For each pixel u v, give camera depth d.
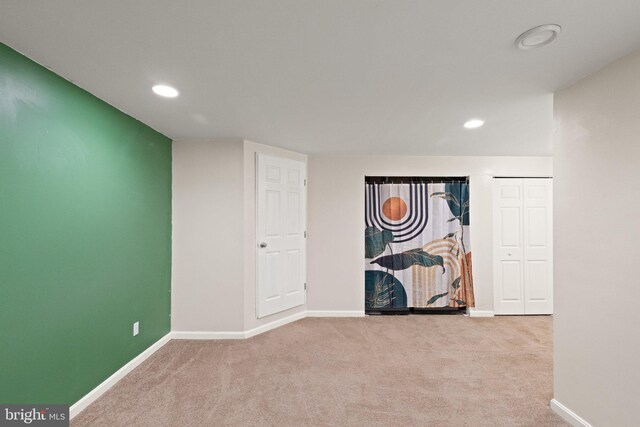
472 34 1.49
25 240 1.73
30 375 1.77
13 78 1.65
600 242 1.81
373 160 4.36
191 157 3.50
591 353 1.87
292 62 1.77
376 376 2.63
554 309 2.16
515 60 1.73
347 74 1.91
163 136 3.31
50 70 1.88
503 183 4.41
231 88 2.12
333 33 1.48
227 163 3.50
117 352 2.55
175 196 3.50
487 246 4.35
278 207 3.87
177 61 1.77
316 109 2.52
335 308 4.31
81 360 2.15
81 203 2.15
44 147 1.85
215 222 3.49
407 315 4.34
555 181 2.15
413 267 4.38
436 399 2.30
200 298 3.49
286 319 3.98
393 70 1.86
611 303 1.75
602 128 1.80
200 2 1.26
